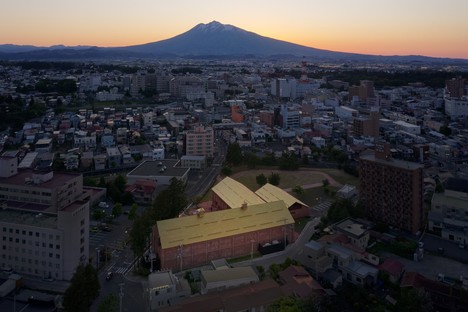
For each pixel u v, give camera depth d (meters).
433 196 161.12
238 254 136.88
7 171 160.12
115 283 119.81
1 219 126.94
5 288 112.06
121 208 170.12
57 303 108.50
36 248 121.94
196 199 186.38
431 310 100.44
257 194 178.12
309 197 194.50
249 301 100.00
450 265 129.00
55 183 154.62
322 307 100.94
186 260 129.12
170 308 97.00
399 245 138.88
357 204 165.62
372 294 109.12
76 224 121.00
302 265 123.81
